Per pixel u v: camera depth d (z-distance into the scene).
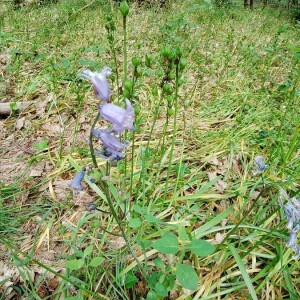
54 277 0.23
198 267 0.22
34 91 0.44
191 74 0.48
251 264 0.23
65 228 0.26
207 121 0.39
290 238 0.17
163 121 0.38
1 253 0.24
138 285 0.22
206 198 0.28
